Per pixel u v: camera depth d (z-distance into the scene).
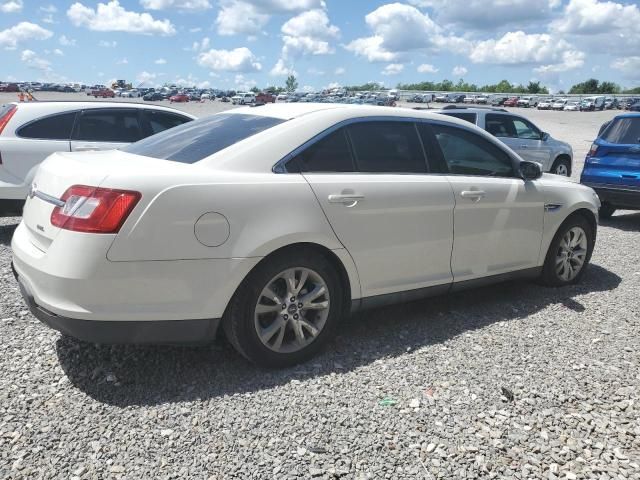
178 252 3.04
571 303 4.90
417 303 4.79
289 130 3.57
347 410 3.05
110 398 3.10
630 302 4.97
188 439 2.76
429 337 4.07
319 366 3.55
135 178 2.98
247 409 3.03
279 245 3.30
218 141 3.56
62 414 2.93
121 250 2.92
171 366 3.48
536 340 4.07
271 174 3.40
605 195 8.73
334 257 3.61
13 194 6.33
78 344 3.72
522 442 2.83
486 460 2.68
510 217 4.61
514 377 3.49
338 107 3.90
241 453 2.67
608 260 6.50
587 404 3.21
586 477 2.59
